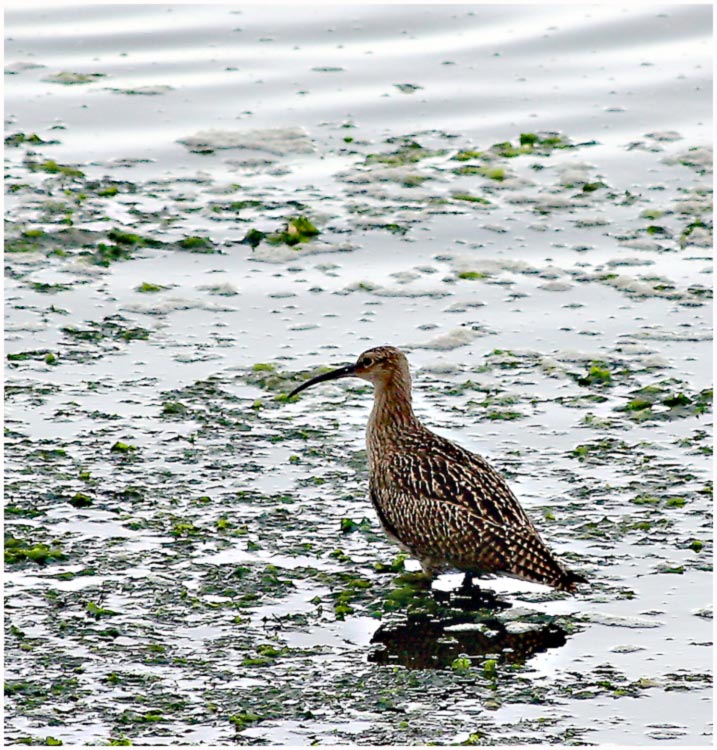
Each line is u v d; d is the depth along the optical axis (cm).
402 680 1221
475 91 2673
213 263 2083
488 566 1367
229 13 2992
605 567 1385
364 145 2484
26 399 1705
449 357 1823
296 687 1207
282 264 2080
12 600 1328
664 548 1414
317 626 1302
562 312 1942
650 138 2498
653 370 1784
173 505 1493
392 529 1431
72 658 1242
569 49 2825
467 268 2067
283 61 2794
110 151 2458
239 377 1772
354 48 2848
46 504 1489
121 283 2019
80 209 2242
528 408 1697
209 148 2467
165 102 2628
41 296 1972
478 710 1177
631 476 1545
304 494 1525
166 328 1895
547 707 1181
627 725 1155
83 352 1828
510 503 1388
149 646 1262
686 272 2052
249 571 1382
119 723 1151
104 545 1422
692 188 2323
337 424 1669
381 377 1485
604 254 2111
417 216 2227
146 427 1650
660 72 2725
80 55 2814
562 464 1572
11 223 2183
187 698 1190
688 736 1141
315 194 2309
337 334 1883
